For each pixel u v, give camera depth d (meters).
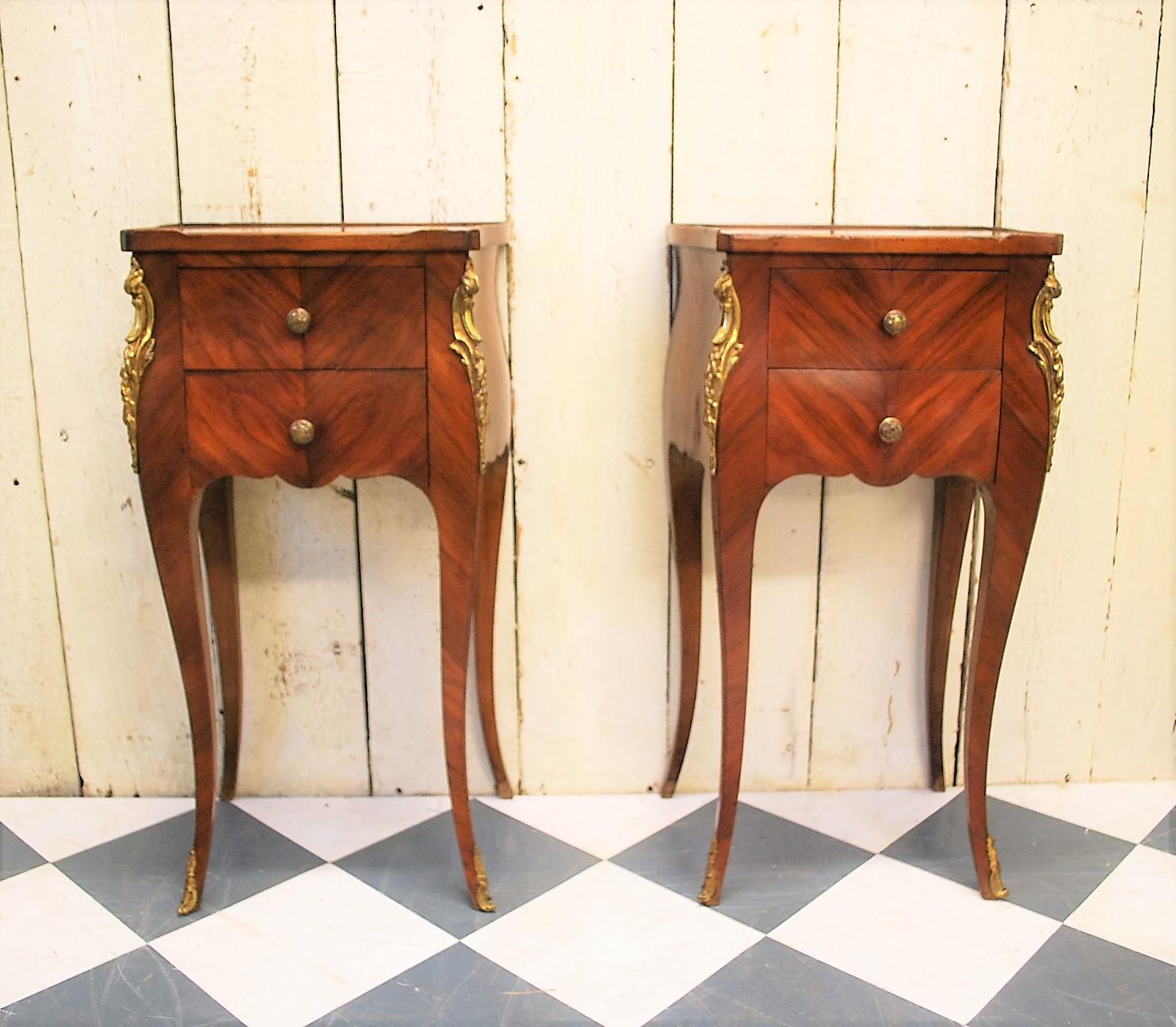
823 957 1.31
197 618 1.37
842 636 1.69
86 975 1.28
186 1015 1.21
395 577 1.65
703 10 1.52
